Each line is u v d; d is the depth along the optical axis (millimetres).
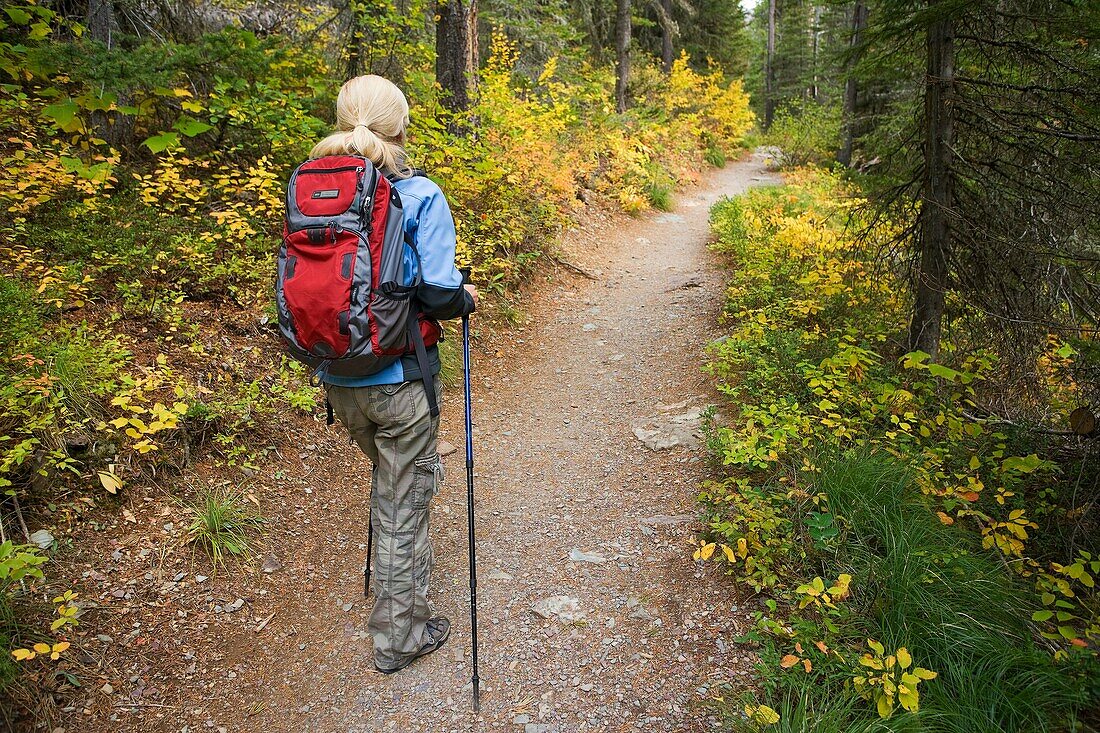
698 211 13688
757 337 5148
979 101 4148
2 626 2430
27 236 4453
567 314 7383
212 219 5430
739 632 2781
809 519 3145
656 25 20719
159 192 4945
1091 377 3662
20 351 3377
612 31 19656
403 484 2623
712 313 6836
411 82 7539
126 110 5055
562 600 3115
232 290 4781
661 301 7633
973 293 4402
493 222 7520
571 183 10328
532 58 14164
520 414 5188
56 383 3318
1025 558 3051
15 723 2232
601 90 14773
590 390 5562
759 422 4227
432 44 9234
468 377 2693
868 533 3131
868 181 5461
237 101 5832
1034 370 4262
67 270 4207
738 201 11758
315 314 2281
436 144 6676
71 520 2996
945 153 4270
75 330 3832
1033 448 3932
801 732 2199
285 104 6031
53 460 3027
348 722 2520
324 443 4160
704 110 21391
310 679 2707
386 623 2695
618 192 12148
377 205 2311
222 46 5406
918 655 2531
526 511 3887
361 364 2328
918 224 4574
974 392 4676
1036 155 4047
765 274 6625
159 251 4750
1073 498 3340
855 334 4938
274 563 3240
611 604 3070
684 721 2428
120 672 2547
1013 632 2627
